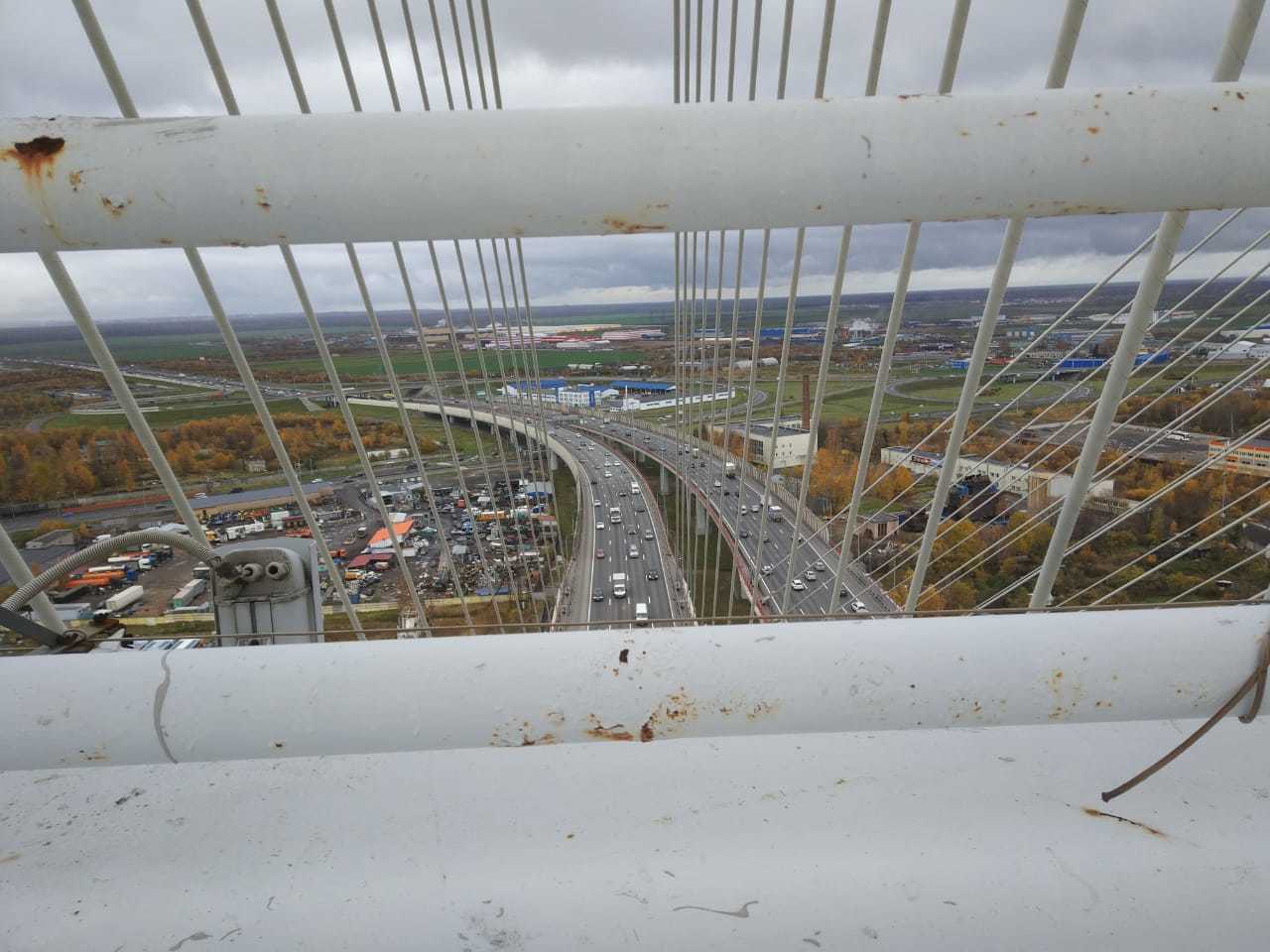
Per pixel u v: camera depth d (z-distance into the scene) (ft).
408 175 15.90
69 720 21.74
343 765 26.96
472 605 278.46
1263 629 22.29
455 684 21.86
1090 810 24.21
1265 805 24.40
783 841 23.11
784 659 21.97
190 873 22.79
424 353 155.12
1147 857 22.49
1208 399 121.60
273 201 16.19
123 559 157.17
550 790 25.34
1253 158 15.71
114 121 15.94
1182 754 26.63
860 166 15.84
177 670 22.30
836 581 108.99
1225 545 177.27
